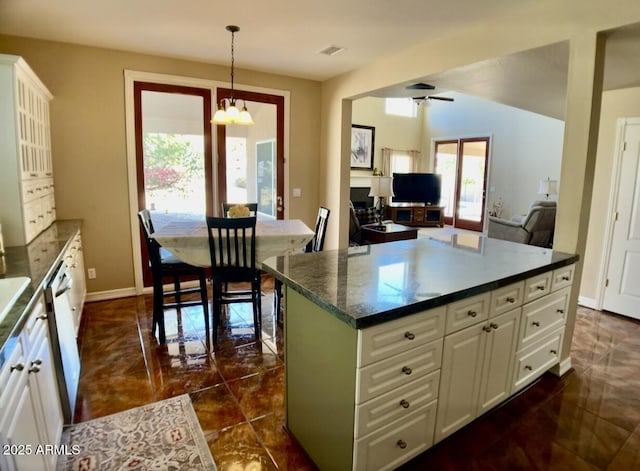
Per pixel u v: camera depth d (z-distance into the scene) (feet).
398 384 5.14
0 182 8.51
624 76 10.76
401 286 5.68
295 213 16.87
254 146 15.46
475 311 5.98
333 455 5.40
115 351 9.65
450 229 31.35
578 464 6.13
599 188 12.91
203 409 7.38
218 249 10.18
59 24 10.36
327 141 16.62
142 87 13.12
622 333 11.23
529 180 27.12
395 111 33.04
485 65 10.35
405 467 5.98
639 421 7.21
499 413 7.38
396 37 11.05
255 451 6.30
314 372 5.70
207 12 9.52
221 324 11.41
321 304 5.11
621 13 7.24
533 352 7.57
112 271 13.42
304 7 9.13
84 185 12.64
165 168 13.89
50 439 5.57
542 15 8.53
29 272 6.59
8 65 8.31
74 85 12.12
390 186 19.62
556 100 15.35
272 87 15.48
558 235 8.51
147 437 6.57
